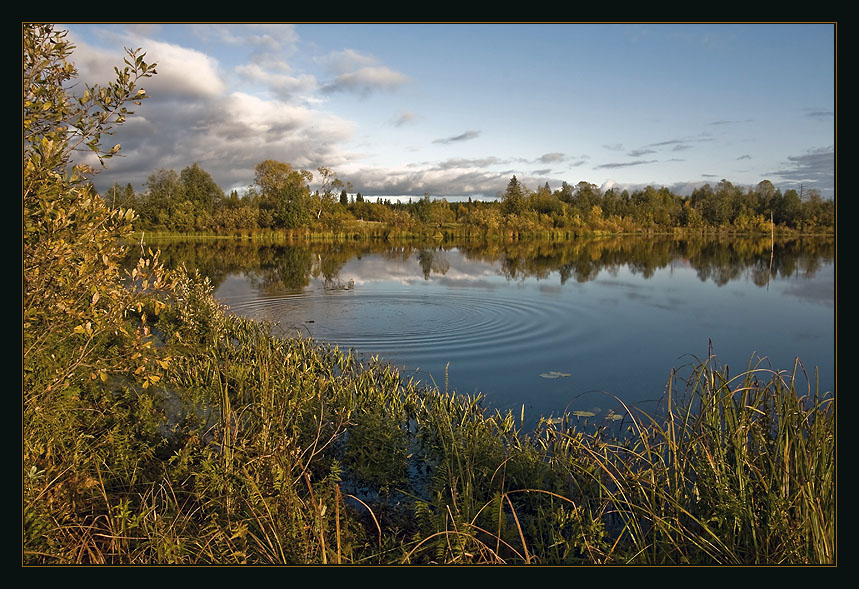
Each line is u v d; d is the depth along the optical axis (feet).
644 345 38.04
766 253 123.95
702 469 15.43
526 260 106.11
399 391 27.78
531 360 34.17
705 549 13.47
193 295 41.86
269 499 14.37
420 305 52.90
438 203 246.27
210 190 223.10
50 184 14.75
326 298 57.16
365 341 38.70
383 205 266.57
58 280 14.76
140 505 15.10
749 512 13.76
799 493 13.47
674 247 149.38
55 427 16.67
